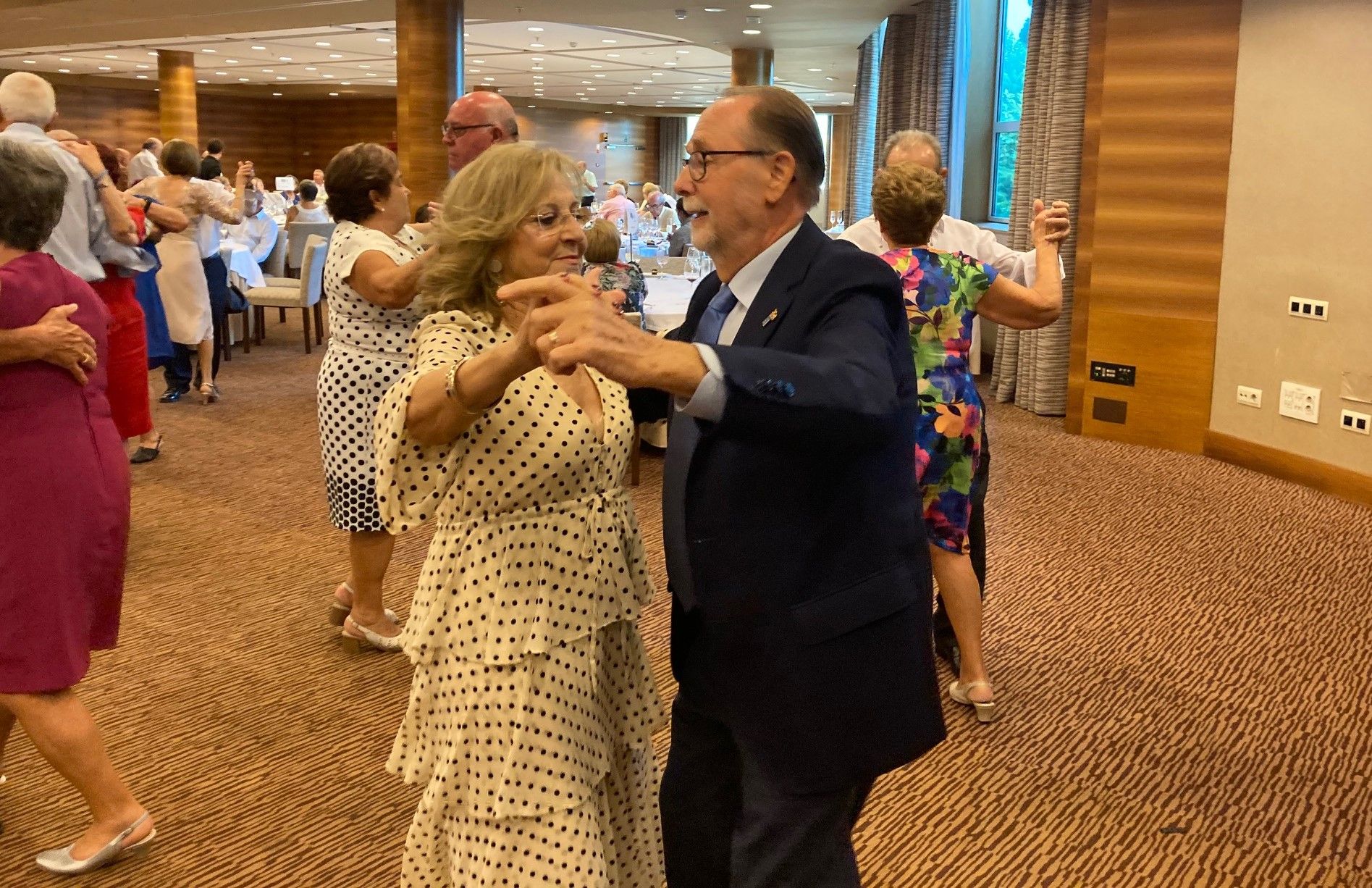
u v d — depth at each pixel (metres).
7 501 2.37
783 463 1.58
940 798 2.92
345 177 3.44
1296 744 3.22
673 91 24.44
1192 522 5.32
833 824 1.69
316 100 27.86
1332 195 5.69
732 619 1.64
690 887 1.93
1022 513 5.46
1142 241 6.71
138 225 4.88
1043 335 7.70
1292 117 5.88
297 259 11.11
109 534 2.53
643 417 2.07
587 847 1.78
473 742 1.81
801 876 1.68
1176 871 2.60
